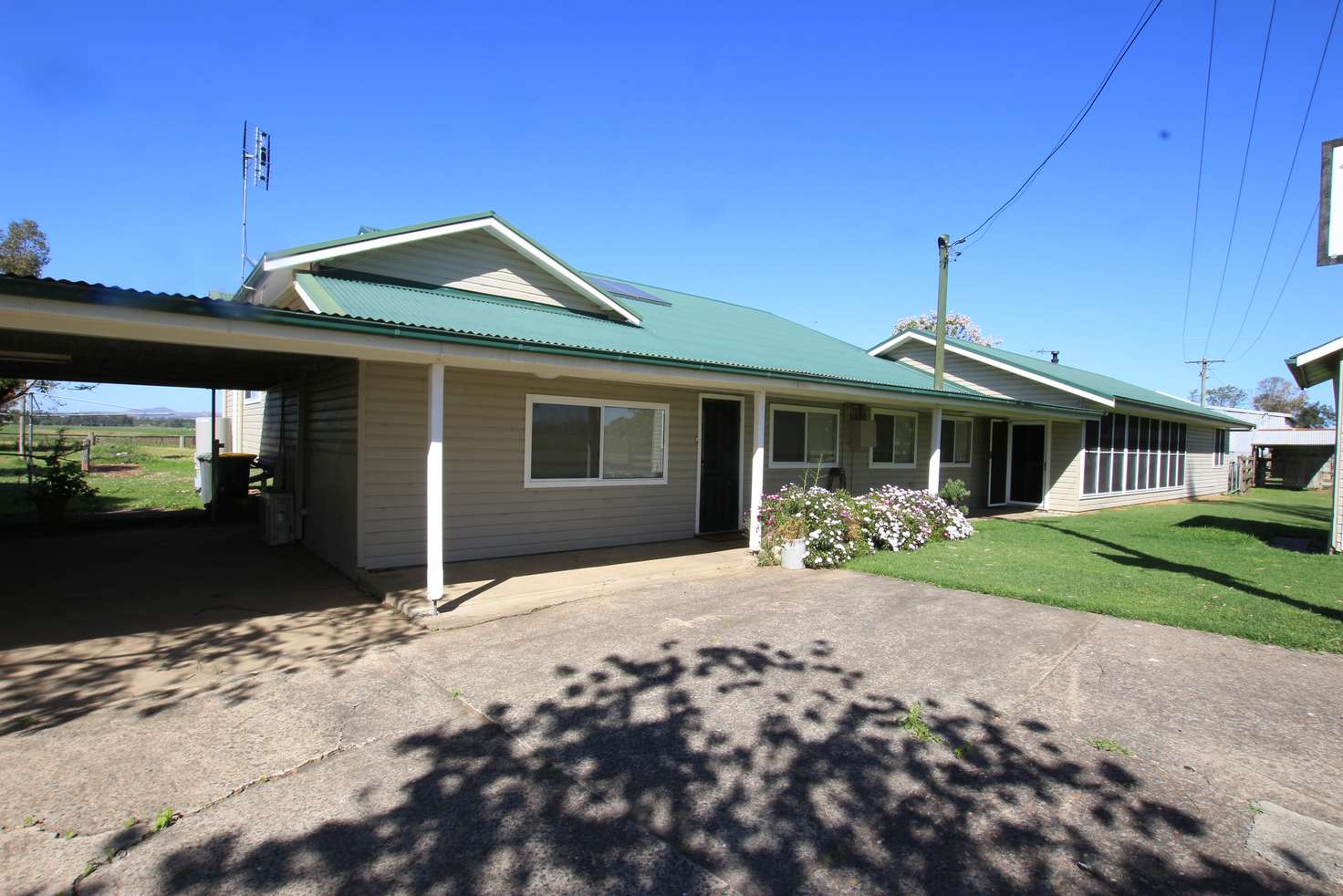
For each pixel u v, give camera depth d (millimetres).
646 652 5051
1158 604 6375
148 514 13180
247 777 3314
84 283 3844
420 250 8789
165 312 4230
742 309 15859
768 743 3656
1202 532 12180
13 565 8359
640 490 9906
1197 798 3137
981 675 4609
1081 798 3133
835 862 2693
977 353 16766
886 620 5910
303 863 2684
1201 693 4316
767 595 6797
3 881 2568
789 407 12164
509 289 9570
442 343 5430
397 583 7016
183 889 2541
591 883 2580
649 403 9961
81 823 2936
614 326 9703
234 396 17719
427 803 3100
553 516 8992
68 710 4070
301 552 9242
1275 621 5801
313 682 4488
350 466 7789
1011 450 17516
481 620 5855
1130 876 2607
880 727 3838
